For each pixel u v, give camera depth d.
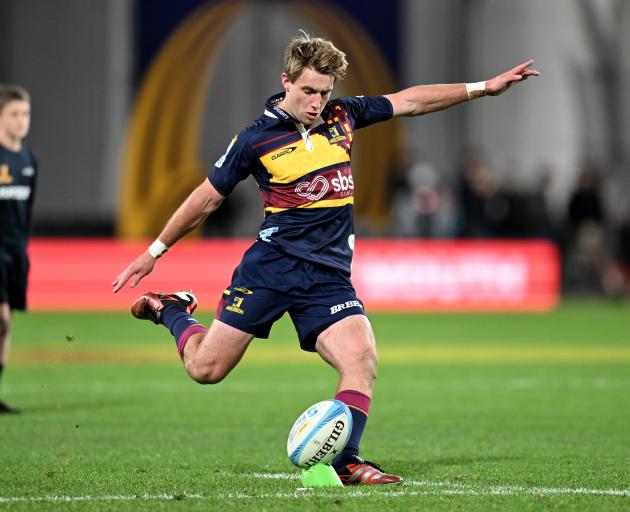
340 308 21.27
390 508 18.53
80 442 28.03
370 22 104.06
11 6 105.88
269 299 21.38
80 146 105.56
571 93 104.12
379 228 99.06
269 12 112.75
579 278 89.44
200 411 34.59
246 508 18.56
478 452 26.59
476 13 105.06
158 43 103.69
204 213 21.78
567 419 32.94
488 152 105.25
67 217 99.75
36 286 76.38
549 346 56.88
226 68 113.94
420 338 60.75
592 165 98.38
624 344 58.00
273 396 38.56
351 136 21.75
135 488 21.14
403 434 29.94
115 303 76.25
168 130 103.06
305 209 21.22
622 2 104.62
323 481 20.75
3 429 30.20
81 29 104.81
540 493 20.45
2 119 33.03
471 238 82.25
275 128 21.12
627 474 23.06
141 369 46.28
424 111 22.81
